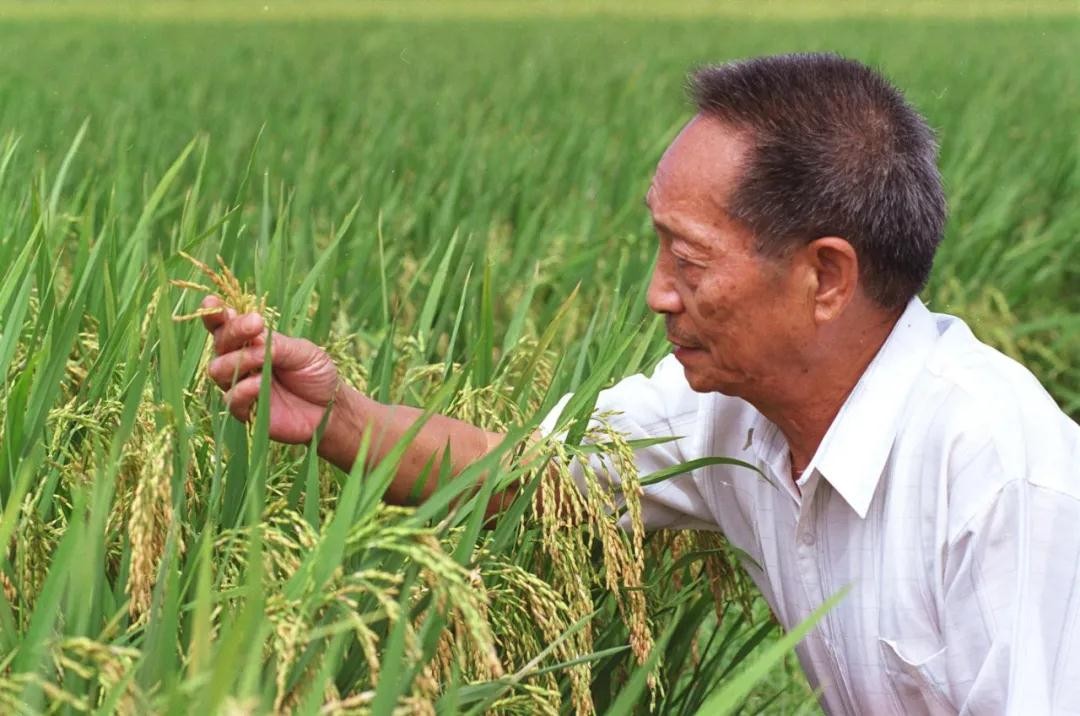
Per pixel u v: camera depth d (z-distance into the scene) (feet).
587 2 137.28
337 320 13.82
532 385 10.31
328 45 79.20
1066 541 7.25
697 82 7.65
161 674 5.67
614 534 7.52
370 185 23.15
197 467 7.77
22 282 9.16
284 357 7.64
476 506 6.97
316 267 9.98
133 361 8.13
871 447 7.67
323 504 8.55
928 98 42.65
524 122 36.45
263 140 29.45
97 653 5.39
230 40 81.76
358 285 15.24
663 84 47.16
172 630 5.62
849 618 8.03
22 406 7.20
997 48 72.33
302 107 38.01
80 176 22.95
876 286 7.56
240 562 6.91
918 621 7.72
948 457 7.47
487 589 7.39
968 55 66.13
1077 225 24.32
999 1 125.80
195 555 6.77
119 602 6.57
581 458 7.63
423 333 11.26
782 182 7.27
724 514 8.82
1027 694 7.07
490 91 47.34
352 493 6.02
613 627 9.17
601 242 19.25
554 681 7.17
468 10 132.36
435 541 6.03
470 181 24.53
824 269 7.46
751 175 7.29
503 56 71.46
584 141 30.78
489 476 7.07
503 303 18.04
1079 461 7.50
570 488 7.48
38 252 9.61
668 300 7.72
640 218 22.81
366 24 108.68
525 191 22.81
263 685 6.11
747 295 7.47
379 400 9.55
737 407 8.57
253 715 5.17
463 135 34.09
